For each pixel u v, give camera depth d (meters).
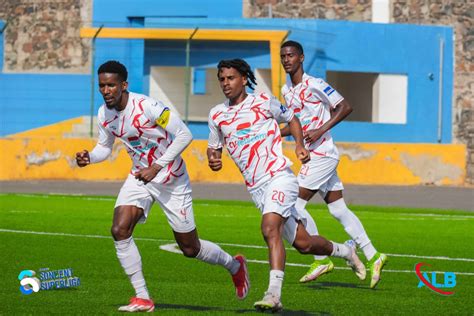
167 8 89.50
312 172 27.38
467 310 22.25
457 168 74.50
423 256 33.09
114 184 69.00
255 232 40.22
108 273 27.47
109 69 20.80
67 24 91.88
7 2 93.62
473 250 35.00
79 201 55.19
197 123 84.56
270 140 21.33
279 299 19.83
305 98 27.75
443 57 86.25
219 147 22.20
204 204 54.88
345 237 39.16
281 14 88.56
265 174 21.23
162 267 29.06
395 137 84.50
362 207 55.31
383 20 89.56
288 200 20.95
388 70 84.56
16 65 93.19
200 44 82.75
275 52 78.81
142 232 39.66
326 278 27.72
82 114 86.88
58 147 72.25
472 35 89.19
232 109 21.42
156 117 20.92
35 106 86.75
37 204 52.72
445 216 50.47
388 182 72.94
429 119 86.06
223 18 83.06
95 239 36.41
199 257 21.78
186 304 22.38
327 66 82.12
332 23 82.38
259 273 28.23
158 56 83.75
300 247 23.84
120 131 21.30
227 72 21.27
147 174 20.73
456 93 88.56
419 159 73.56
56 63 92.12
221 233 39.66
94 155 21.88
